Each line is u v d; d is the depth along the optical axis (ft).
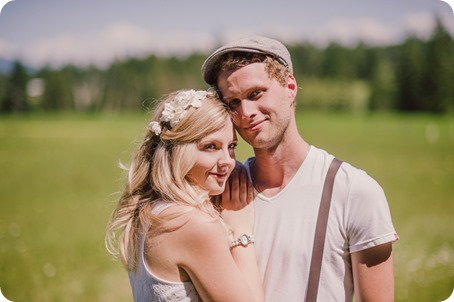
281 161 8.45
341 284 8.09
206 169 8.17
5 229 31.76
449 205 36.50
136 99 213.46
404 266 23.07
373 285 7.89
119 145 92.53
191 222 7.68
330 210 8.09
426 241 27.25
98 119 175.94
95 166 62.95
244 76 8.05
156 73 214.69
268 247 8.35
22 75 193.57
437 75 181.47
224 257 7.70
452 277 21.63
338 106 201.16
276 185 8.58
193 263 7.66
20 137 108.17
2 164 66.59
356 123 133.90
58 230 31.42
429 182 46.88
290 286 8.11
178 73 216.54
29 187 48.29
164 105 8.43
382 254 7.89
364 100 200.03
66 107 203.21
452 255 24.53
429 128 116.37
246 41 8.10
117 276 22.77
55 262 24.72
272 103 8.11
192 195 8.02
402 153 68.80
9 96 192.54
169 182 8.00
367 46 203.31
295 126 8.52
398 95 190.39
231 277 7.68
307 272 8.06
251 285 8.05
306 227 8.16
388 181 47.37
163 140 8.27
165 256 7.72
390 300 7.94
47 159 71.72
